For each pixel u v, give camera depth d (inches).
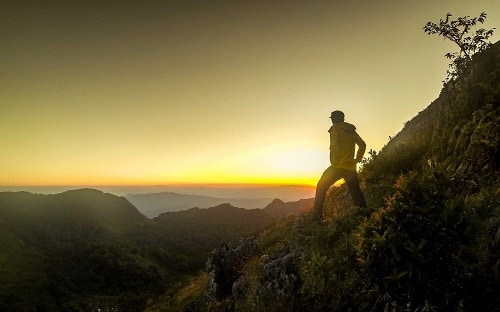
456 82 336.2
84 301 6461.6
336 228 230.2
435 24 326.0
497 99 242.2
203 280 804.0
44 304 6496.1
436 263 119.0
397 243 125.3
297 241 263.4
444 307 117.4
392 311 119.0
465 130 250.1
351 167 263.0
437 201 127.3
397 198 132.1
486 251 133.3
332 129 272.4
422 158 316.5
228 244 495.2
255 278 293.6
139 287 7244.1
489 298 115.1
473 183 199.3
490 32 303.0
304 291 173.8
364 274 140.3
